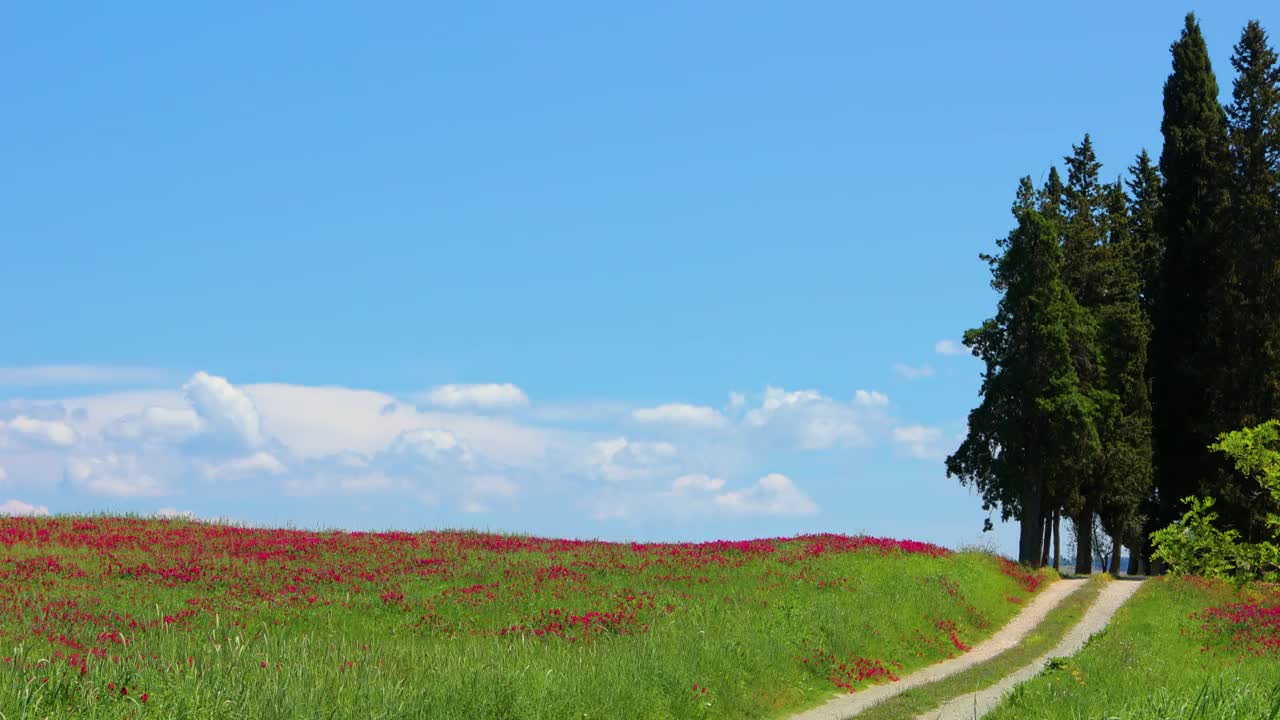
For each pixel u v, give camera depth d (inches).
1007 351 2020.2
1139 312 2138.3
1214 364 1968.5
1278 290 1910.7
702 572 1164.5
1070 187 2306.8
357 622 860.0
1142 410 2070.6
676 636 757.3
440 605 933.2
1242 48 2016.5
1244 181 1963.6
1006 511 1987.0
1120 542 2143.2
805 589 1109.7
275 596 939.3
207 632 760.3
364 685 519.5
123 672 490.0
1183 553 782.5
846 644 888.9
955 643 1095.6
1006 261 2032.5
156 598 905.5
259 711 453.4
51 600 853.2
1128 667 764.0
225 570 1052.5
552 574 1094.4
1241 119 1996.8
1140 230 2385.6
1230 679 649.6
